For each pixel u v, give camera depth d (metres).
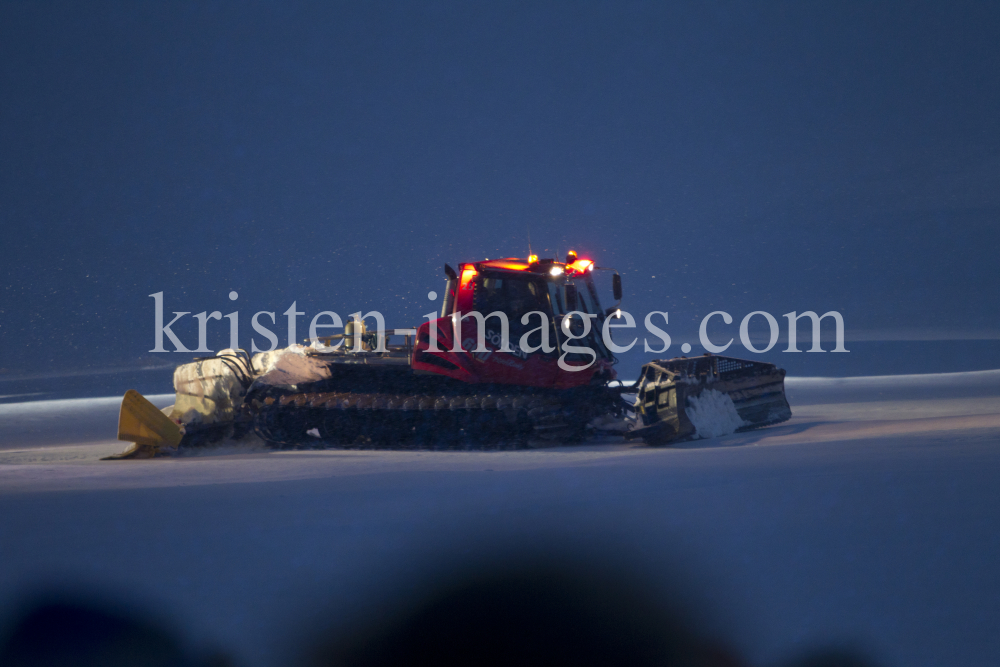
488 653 1.84
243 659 1.90
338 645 1.93
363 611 2.16
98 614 2.20
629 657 1.80
